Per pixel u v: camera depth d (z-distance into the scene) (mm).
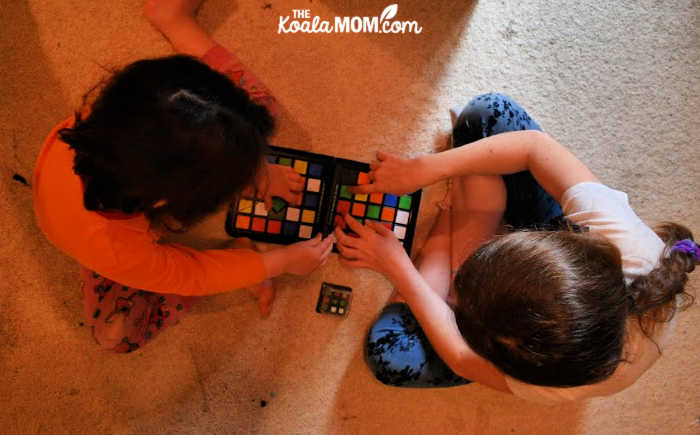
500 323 568
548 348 559
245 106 570
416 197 944
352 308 986
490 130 889
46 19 919
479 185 892
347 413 991
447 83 997
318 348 983
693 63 1046
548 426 1026
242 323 971
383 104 986
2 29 911
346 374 988
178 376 959
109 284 847
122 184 554
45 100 923
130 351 879
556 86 1020
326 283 969
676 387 1044
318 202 925
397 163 873
